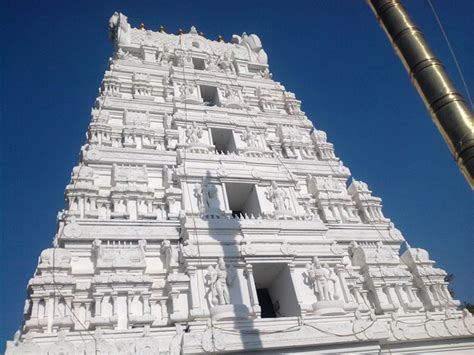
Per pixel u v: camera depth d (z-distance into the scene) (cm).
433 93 754
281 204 2359
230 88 3350
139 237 1998
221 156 2503
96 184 2273
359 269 2325
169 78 3225
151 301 1781
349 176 2988
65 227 1906
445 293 2320
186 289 1802
